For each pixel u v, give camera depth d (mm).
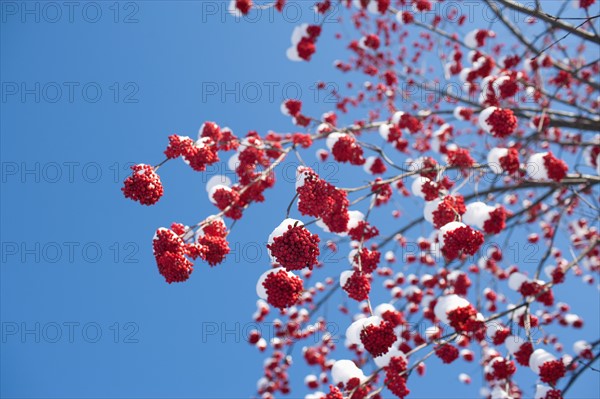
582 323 4121
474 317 2553
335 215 2615
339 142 2867
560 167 2744
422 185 2752
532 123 3557
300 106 3369
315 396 3002
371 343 2422
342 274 2580
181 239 2420
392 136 3242
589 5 2934
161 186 2438
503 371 2910
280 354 3832
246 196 2775
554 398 2658
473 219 2668
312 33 3080
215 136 2787
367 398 2566
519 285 2969
